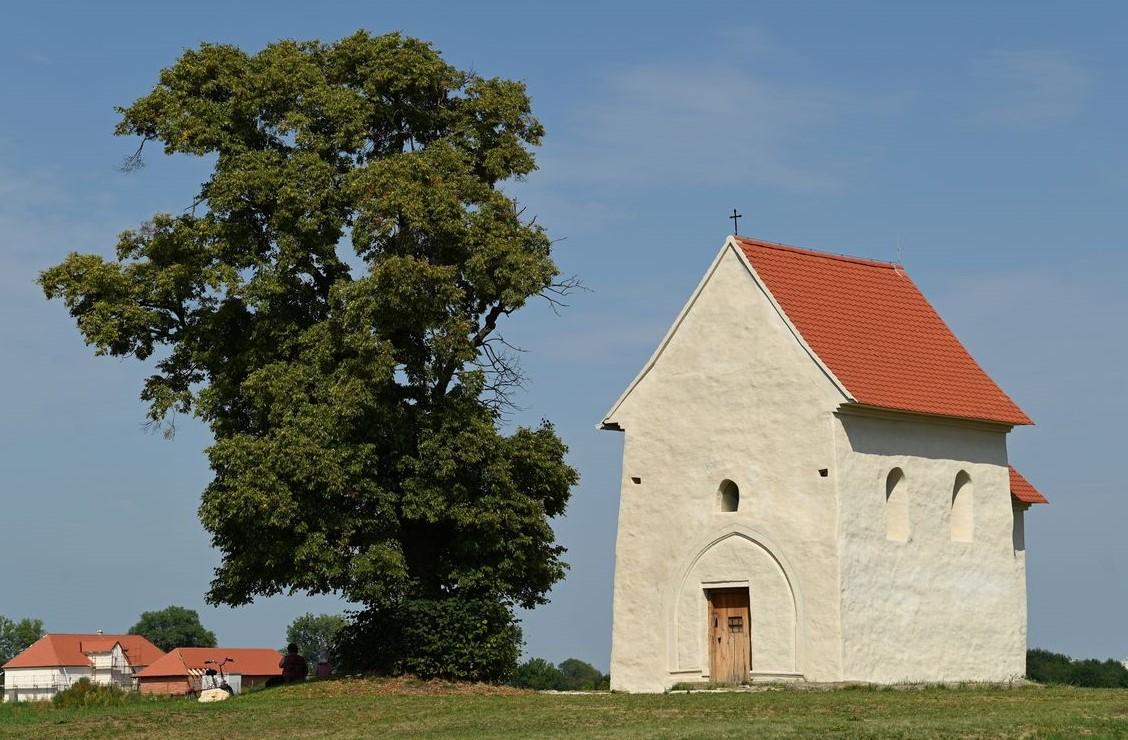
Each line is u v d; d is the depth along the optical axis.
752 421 43.59
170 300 48.88
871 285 47.03
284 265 47.56
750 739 30.78
